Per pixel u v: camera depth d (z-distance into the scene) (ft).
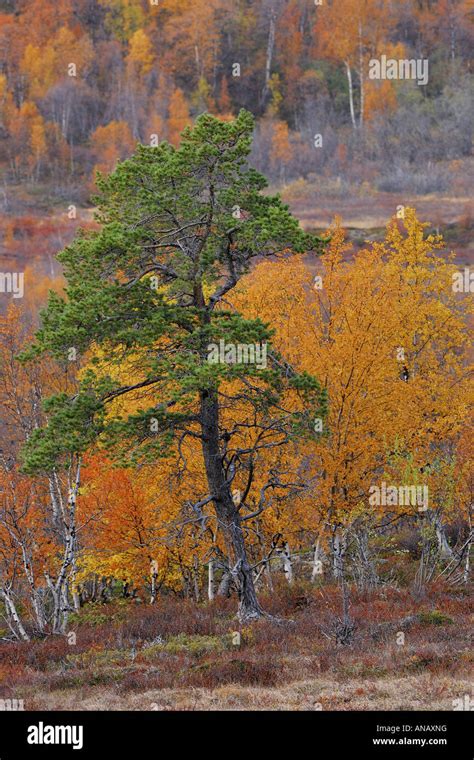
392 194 531.50
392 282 149.59
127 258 108.17
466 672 87.97
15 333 157.38
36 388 155.12
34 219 586.86
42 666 106.52
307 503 128.16
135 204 112.68
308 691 85.87
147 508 141.69
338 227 138.21
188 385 101.09
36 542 138.21
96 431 107.04
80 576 145.79
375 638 105.50
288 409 123.85
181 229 110.32
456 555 145.69
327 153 632.38
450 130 636.07
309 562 169.48
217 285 127.75
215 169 112.47
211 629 116.47
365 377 126.82
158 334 105.70
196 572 156.76
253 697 84.48
